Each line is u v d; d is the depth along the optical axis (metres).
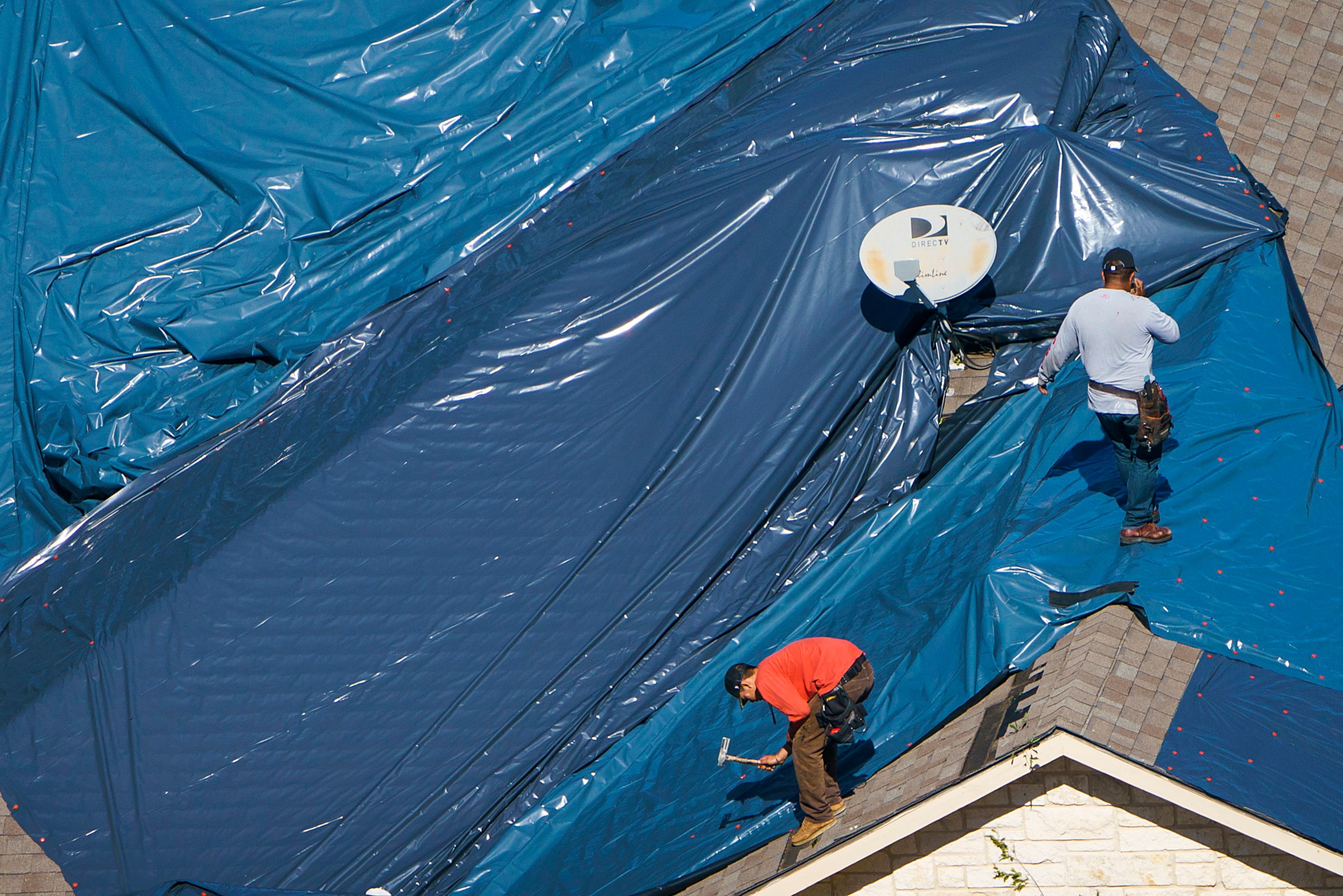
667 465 9.69
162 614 9.38
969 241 9.06
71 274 11.43
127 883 8.07
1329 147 11.09
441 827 8.26
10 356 11.21
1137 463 7.41
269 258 11.54
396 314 11.29
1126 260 7.20
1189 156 10.55
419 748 8.62
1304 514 7.93
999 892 7.12
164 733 8.78
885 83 11.16
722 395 9.84
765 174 10.47
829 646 6.69
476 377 10.20
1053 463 8.96
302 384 11.02
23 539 10.91
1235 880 6.96
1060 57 10.95
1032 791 7.05
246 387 11.21
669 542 9.45
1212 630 7.21
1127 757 6.44
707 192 10.67
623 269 10.48
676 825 7.75
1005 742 6.77
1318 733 6.66
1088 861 7.05
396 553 9.52
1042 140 10.09
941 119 10.75
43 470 11.03
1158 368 9.27
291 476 10.09
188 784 8.53
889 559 9.15
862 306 9.98
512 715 8.73
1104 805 7.02
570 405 10.03
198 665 9.09
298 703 8.88
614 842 7.84
